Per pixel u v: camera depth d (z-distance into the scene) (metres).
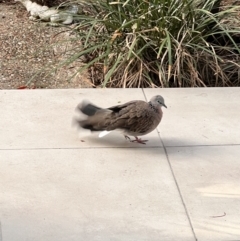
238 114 6.85
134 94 7.33
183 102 7.13
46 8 9.45
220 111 6.91
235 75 8.09
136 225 4.82
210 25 8.12
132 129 5.85
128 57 7.23
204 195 5.26
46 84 7.91
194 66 7.84
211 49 8.21
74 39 8.07
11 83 7.90
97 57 7.85
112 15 7.99
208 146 6.12
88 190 5.29
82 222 4.84
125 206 5.07
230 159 5.88
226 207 5.10
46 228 4.76
